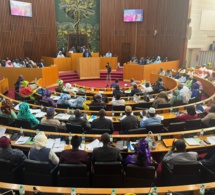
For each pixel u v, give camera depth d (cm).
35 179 365
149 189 300
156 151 450
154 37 1981
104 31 2003
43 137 383
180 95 859
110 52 2047
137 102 853
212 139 488
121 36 2020
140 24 1988
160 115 694
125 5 1964
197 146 463
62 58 1758
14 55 1723
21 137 481
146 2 1941
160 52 1984
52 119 553
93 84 1611
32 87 1050
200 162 397
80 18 1978
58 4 1914
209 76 1481
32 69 1370
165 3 1881
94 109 750
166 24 1911
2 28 1633
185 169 362
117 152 378
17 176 376
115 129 675
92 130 511
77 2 1945
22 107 564
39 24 1831
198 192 303
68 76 1708
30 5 1750
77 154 368
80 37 2011
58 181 359
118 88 992
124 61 2070
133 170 361
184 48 1842
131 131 511
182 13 1808
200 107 739
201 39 2012
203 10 1939
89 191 296
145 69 1614
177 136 505
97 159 373
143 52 2034
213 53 2020
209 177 389
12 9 1644
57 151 435
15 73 1378
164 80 1436
